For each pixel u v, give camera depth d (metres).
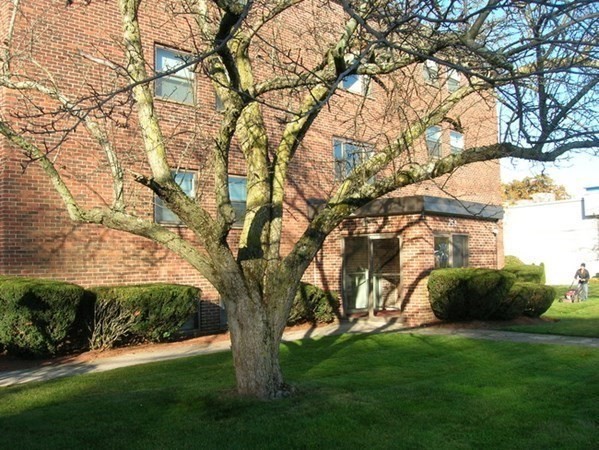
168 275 13.73
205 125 14.14
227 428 6.04
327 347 11.55
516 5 5.95
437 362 9.75
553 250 35.28
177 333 13.47
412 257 15.65
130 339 12.20
